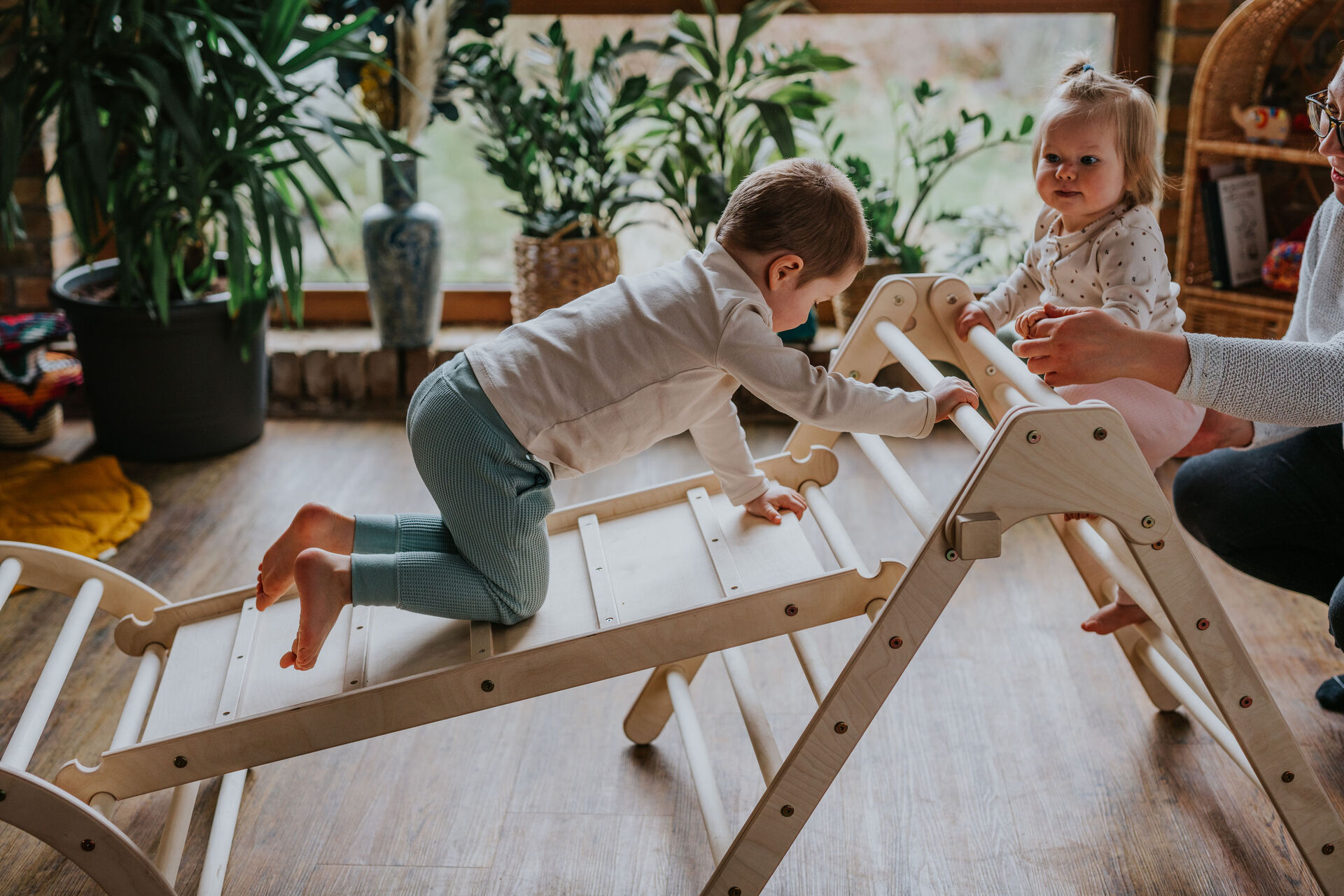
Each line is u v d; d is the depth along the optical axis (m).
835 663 1.98
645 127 3.26
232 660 1.45
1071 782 1.69
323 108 3.22
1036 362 1.34
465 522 1.36
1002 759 1.74
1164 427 1.59
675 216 2.99
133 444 2.77
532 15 3.09
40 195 2.95
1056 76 1.64
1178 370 1.30
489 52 2.94
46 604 2.15
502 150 3.08
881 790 1.68
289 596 1.59
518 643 1.36
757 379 1.36
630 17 3.11
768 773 1.44
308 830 1.62
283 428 3.02
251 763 1.33
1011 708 1.86
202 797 1.69
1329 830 1.38
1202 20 2.83
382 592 1.35
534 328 1.42
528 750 1.79
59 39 2.38
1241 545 1.75
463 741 1.81
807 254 1.39
